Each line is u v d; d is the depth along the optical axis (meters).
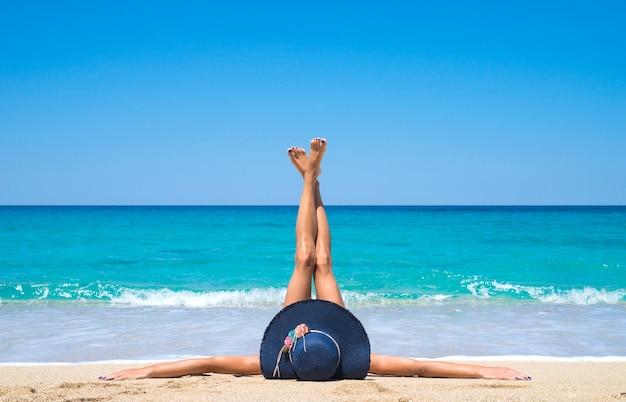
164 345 7.91
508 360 6.79
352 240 26.89
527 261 19.41
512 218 53.69
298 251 5.52
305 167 6.28
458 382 4.78
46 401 3.75
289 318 4.76
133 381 4.84
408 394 4.02
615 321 9.91
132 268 18.41
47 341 8.16
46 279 15.84
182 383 4.58
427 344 7.99
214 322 9.79
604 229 33.09
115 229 34.50
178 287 14.71
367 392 4.07
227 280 16.22
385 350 7.61
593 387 4.65
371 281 15.32
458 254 21.61
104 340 8.23
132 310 11.22
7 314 10.66
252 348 7.72
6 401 3.74
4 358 7.13
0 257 20.94
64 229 33.91
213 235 30.41
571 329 9.15
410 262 19.62
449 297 12.91
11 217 56.78
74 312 10.94
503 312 10.91
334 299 5.29
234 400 3.79
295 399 3.80
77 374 5.82
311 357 4.52
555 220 47.69
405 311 11.02
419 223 42.78
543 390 4.32
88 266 18.78
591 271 17.33
